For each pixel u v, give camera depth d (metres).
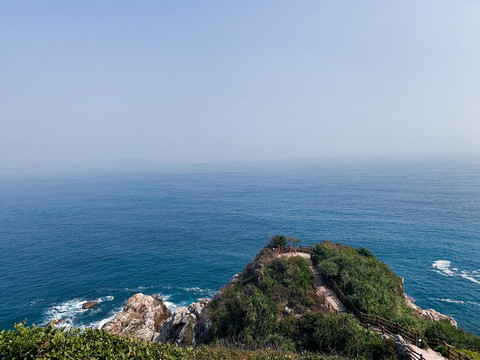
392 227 88.25
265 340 24.91
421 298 48.62
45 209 141.50
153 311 41.88
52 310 47.75
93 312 47.19
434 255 66.00
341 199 139.75
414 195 142.12
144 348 13.53
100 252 74.50
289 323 26.38
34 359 10.92
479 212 101.19
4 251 76.00
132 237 87.62
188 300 50.78
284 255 39.97
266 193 174.12
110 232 93.94
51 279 58.72
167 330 35.47
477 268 58.78
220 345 23.03
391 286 32.69
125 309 41.69
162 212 126.50
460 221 91.31
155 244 80.31
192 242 81.50
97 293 53.16
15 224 108.81
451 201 122.44
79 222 109.69
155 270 62.78
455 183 181.00
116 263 66.94
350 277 32.22
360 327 23.80
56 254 73.31
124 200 166.12
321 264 35.56
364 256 40.72
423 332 24.42
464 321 42.34
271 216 109.44
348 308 28.72
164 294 52.78
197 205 141.62
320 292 31.89
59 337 11.78
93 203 157.38
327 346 23.05
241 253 72.06
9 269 63.78
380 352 21.53
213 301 35.47
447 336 23.91
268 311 27.58
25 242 84.06
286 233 86.12
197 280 58.03
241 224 99.50
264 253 39.47
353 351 21.81
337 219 100.06
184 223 104.19
